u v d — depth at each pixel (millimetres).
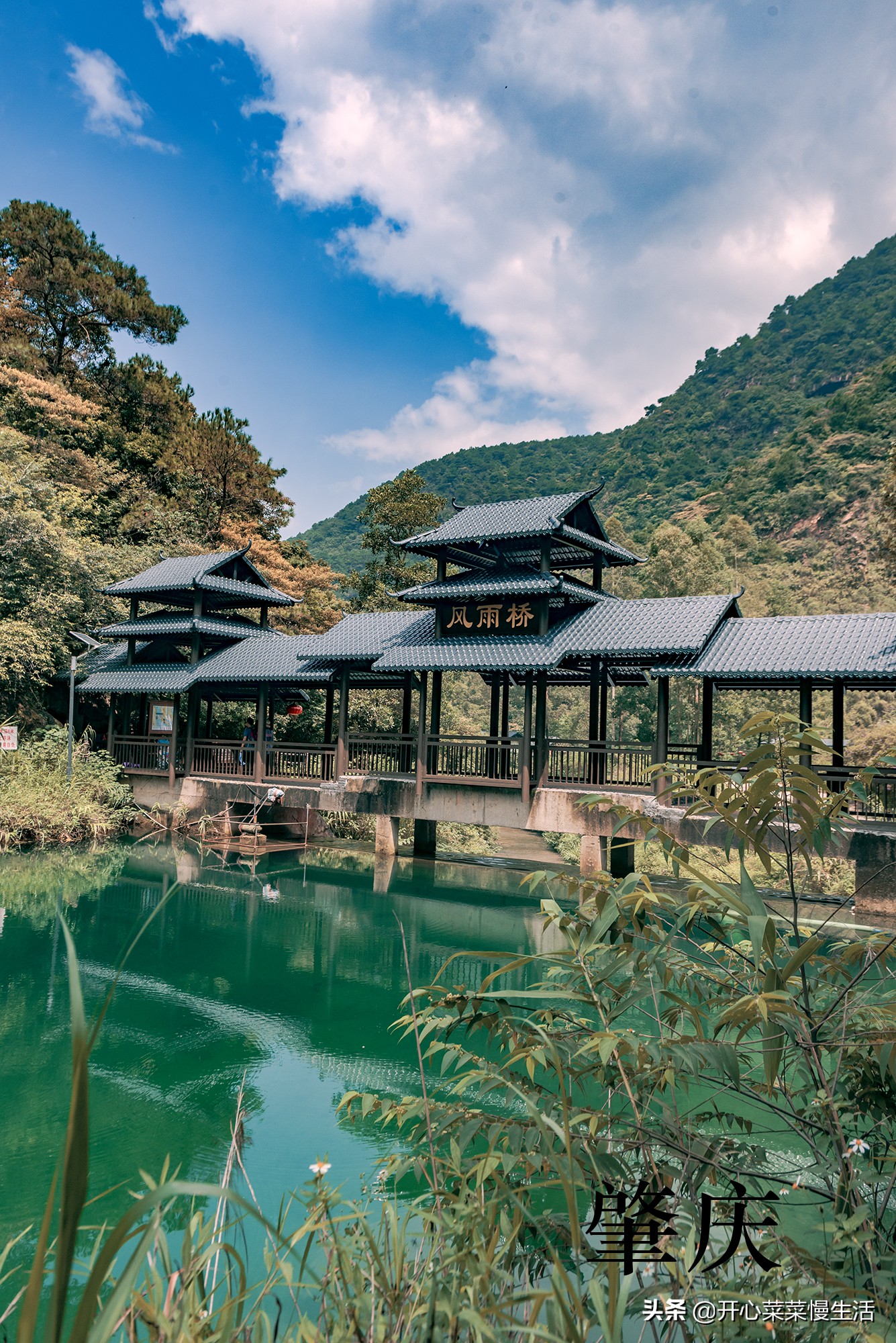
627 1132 3328
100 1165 6223
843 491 77188
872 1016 3119
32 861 18266
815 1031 2930
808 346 135375
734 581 53719
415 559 55344
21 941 12375
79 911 14336
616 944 3131
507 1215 3021
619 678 21484
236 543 37875
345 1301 2525
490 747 18969
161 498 39438
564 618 18812
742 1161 3129
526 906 16172
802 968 3096
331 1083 7727
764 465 91812
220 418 42312
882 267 151125
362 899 16438
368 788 20141
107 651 26797
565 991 3135
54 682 26297
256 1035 9023
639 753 18047
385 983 11070
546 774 17797
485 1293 2420
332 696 23828
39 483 28031
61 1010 9617
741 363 145250
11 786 20359
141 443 40750
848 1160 2742
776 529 80062
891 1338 2188
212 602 26359
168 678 23328
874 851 13469
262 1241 5000
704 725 16781
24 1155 6398
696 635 16141
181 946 12602
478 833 30359
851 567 65750
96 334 40625
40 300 38375
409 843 25406
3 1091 7520
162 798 23625
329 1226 3014
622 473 124812
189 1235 2807
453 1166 3059
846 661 14289
